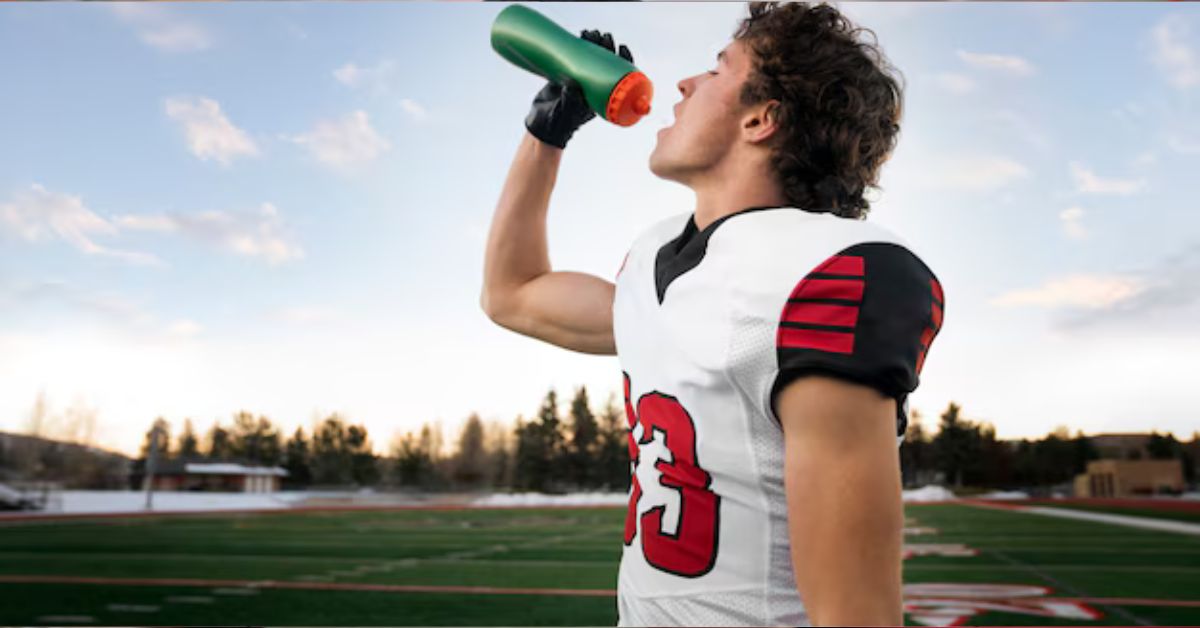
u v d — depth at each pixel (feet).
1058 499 83.10
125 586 18.44
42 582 19.20
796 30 2.15
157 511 73.41
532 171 2.94
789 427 1.63
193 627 13.11
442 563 23.53
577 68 2.50
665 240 2.33
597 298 2.81
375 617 13.99
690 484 1.91
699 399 1.86
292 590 17.56
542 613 14.30
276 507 89.66
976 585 16.89
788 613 1.82
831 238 1.73
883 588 1.51
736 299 1.76
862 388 1.55
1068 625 12.30
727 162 2.18
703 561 1.88
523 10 2.73
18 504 70.28
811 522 1.55
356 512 71.26
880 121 2.28
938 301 1.75
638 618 2.02
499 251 2.98
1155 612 13.48
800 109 2.11
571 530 40.63
